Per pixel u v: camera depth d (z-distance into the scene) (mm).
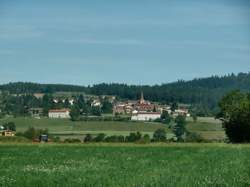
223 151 73125
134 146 91250
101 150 78250
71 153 70562
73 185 29656
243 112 136500
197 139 148875
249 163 48312
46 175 36156
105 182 30781
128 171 39500
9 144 98312
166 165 46906
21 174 37000
